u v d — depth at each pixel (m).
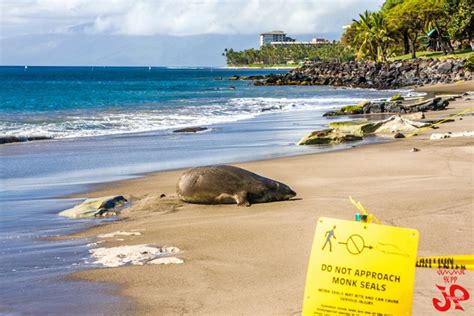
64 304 6.51
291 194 11.83
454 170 14.37
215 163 17.55
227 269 7.51
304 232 9.16
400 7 105.00
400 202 10.96
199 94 62.44
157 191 13.63
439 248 8.04
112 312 6.24
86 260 8.21
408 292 4.27
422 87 68.75
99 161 18.75
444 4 94.44
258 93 64.25
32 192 13.96
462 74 78.62
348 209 10.68
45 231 10.11
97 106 42.84
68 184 14.93
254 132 26.22
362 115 33.41
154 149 21.27
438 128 23.97
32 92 66.25
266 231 9.33
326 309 4.41
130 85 91.00
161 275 7.37
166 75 170.00
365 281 4.34
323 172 15.05
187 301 6.47
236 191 11.56
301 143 21.56
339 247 4.41
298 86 84.50
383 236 4.34
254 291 6.69
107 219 10.94
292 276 7.14
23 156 19.92
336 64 99.62
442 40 98.25
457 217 9.69
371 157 17.25
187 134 25.75
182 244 8.80
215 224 9.98
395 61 92.19
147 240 9.16
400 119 24.20
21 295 6.85
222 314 6.07
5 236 9.80
